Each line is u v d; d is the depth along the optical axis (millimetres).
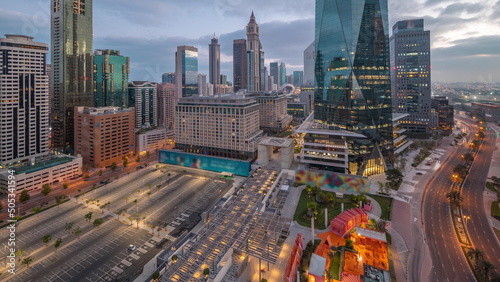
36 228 121438
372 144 184125
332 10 195875
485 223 120500
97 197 157125
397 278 87062
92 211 138750
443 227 117875
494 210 132125
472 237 110062
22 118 188000
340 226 110188
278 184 165875
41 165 176750
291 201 149125
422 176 183250
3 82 176625
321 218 127062
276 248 87875
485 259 95188
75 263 97750
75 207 143500
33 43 193750
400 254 99562
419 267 92312
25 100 189625
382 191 155500
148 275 91812
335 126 194750
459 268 91375
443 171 192000
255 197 135125
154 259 100500
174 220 130625
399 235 112125
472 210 133250
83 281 89000
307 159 186500
